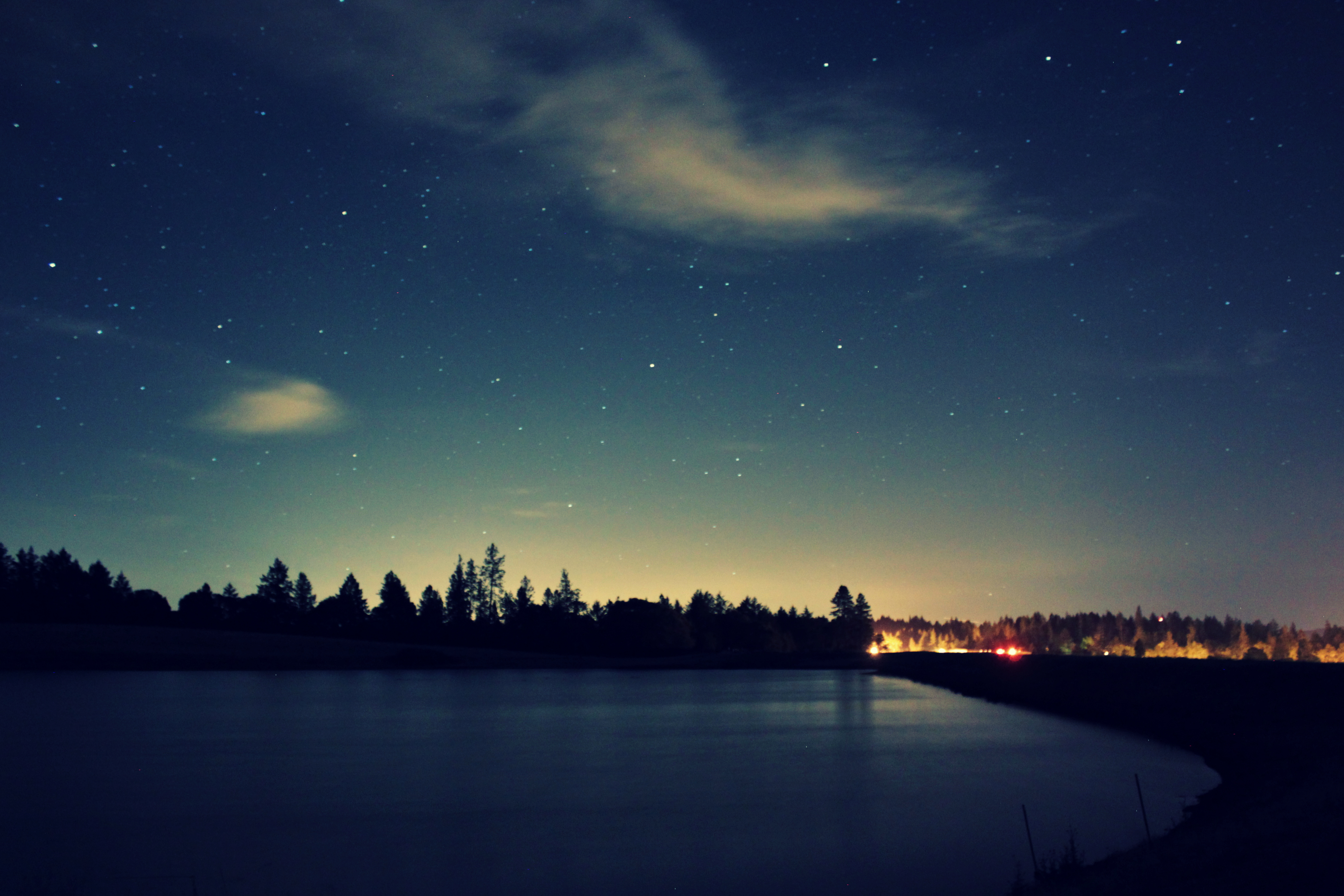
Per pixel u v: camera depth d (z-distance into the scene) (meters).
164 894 20.41
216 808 30.02
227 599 165.12
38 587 147.75
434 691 87.06
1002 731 51.72
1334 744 35.00
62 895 20.22
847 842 24.56
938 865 21.88
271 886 20.92
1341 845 13.73
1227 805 26.30
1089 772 35.94
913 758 40.84
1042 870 19.30
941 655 149.88
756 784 34.28
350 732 52.41
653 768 38.81
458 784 34.91
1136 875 15.29
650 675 123.81
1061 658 91.06
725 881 20.89
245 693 81.75
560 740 48.94
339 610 171.12
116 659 113.38
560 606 184.88
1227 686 54.03
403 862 23.03
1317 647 180.00
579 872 21.98
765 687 98.19
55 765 39.84
